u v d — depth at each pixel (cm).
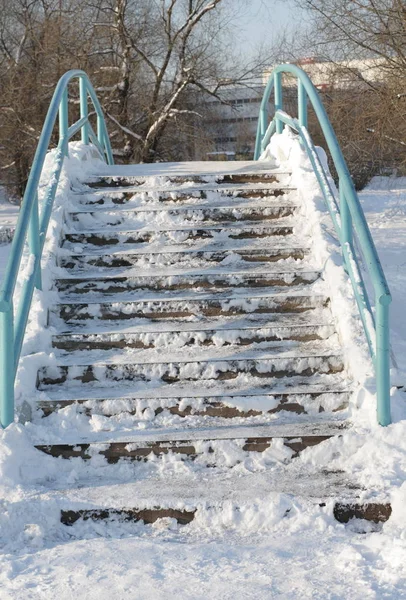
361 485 402
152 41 2534
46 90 2522
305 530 377
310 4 1669
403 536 355
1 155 2680
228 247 600
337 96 1747
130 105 2609
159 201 669
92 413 460
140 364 486
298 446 436
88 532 382
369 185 2766
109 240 613
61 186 661
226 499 391
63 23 2500
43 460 424
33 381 471
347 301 517
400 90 1605
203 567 336
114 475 426
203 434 440
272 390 470
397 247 1438
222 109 2834
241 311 539
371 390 456
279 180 697
